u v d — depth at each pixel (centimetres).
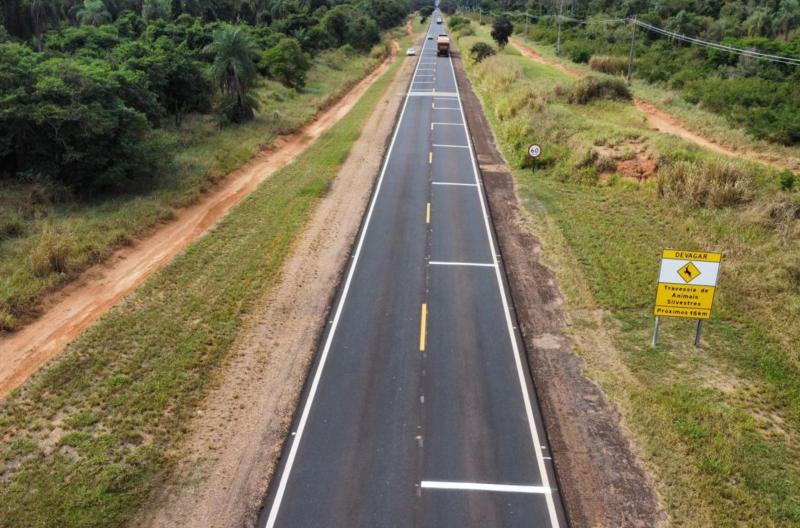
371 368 1639
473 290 2062
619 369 1639
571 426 1427
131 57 3853
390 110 4856
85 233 2328
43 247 2098
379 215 2702
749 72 4656
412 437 1395
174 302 1920
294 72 5466
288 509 1199
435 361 1675
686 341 1758
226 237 2420
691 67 5050
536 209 2753
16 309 1847
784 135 3272
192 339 1725
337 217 2664
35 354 1673
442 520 1179
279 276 2114
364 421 1442
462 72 6919
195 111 4172
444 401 1516
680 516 1180
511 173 3328
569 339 1778
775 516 1180
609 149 3234
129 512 1177
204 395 1508
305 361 1662
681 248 2303
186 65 3975
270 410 1470
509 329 1834
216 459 1316
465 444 1376
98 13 6494
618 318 1883
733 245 2275
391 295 2020
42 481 1235
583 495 1235
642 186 2947
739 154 3155
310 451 1348
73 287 2039
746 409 1486
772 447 1357
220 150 3500
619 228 2512
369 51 8562
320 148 3775
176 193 2856
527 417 1464
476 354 1708
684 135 3544
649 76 5091
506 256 2316
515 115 4188
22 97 2609
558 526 1170
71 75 2727
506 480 1278
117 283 2092
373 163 3466
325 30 7862
